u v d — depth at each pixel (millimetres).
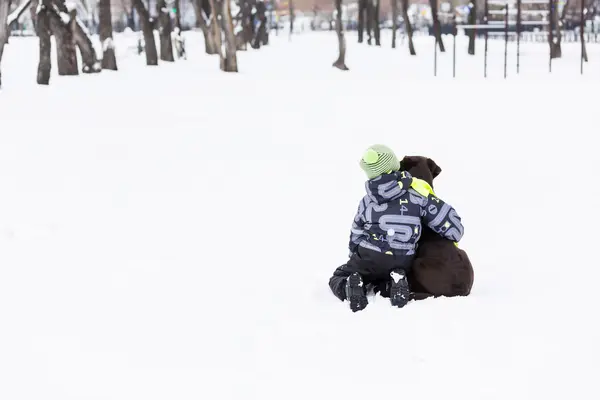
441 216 4891
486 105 16781
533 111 15500
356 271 4953
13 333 4516
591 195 7855
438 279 4812
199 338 4348
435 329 4312
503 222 6840
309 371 3861
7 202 8109
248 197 8188
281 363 3965
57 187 8867
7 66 29375
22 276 5645
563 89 20328
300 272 5566
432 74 27422
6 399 3682
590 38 53000
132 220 7301
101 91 21312
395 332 4289
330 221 7094
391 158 4871
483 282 5191
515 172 9203
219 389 3707
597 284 5062
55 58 31641
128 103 18391
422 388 3631
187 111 16688
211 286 5289
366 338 4227
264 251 6168
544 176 8906
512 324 4359
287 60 36062
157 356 4121
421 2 68438
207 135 12977
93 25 52125
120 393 3707
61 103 18297
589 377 3678
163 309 4852
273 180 9055
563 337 4160
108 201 8117
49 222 7230
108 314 4793
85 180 9266
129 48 41594
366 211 4930
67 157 10883
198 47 47094
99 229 6996
